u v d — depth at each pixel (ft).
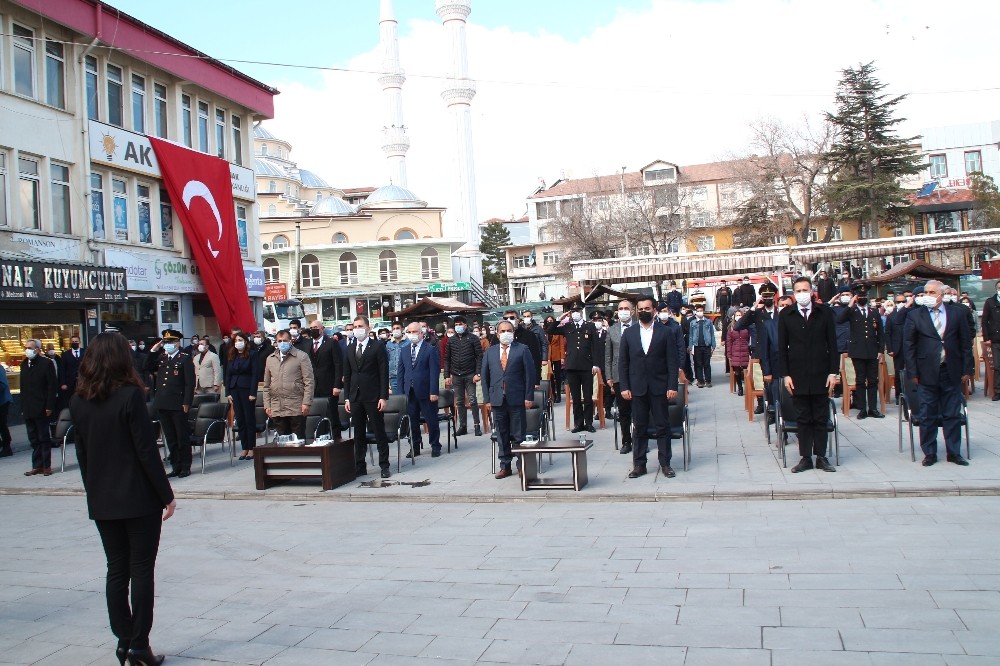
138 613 16.31
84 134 74.02
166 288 85.87
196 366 52.70
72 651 17.81
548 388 46.70
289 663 16.40
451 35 227.20
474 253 218.59
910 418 32.60
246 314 95.04
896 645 15.15
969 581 18.47
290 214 232.12
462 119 227.81
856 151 157.07
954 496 27.17
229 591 21.81
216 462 46.70
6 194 66.39
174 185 86.38
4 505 38.24
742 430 44.39
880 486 28.32
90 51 76.18
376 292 196.85
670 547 23.27
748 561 21.26
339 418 43.37
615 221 202.90
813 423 32.09
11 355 64.59
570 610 18.39
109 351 16.48
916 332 31.58
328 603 20.25
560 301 82.53
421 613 18.95
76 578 24.23
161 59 85.76
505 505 31.19
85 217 73.87
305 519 31.19
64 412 46.65
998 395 48.83
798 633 16.03
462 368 51.47
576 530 26.27
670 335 33.40
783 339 32.22
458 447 47.03
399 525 28.96
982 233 100.78
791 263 104.12
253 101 104.63
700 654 15.34
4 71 66.54
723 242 212.84
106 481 16.20
